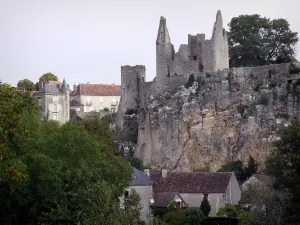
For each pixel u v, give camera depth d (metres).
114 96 192.50
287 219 75.69
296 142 85.44
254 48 138.12
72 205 65.31
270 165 86.94
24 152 70.50
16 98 50.41
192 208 94.38
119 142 141.88
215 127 126.31
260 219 73.62
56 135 72.44
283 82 122.75
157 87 138.75
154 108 135.62
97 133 118.69
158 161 131.62
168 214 90.06
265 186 92.00
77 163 70.50
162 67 138.50
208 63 133.62
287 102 120.81
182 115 129.12
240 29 141.25
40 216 67.75
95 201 62.28
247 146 120.69
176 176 105.50
